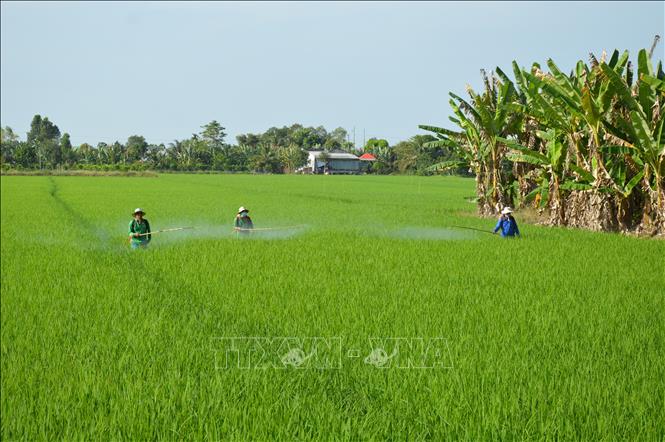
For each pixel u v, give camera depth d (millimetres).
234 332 7062
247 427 4602
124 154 136000
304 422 4676
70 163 135375
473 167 25578
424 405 4949
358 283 9953
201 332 7062
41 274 10891
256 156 125750
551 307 8258
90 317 7887
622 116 19812
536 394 5051
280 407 4891
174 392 5207
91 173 92375
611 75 17641
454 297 8898
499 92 23766
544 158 21281
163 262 12031
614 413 4707
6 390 5367
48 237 16656
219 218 23266
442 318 7645
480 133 24844
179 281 10164
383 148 134250
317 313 7875
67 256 12938
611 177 19578
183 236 16766
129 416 4789
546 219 22359
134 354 6340
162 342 6699
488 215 24984
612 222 19734
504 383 5301
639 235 18703
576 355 6160
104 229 19109
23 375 5750
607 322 7449
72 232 17938
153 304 8508
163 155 130750
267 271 11062
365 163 124250
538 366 5789
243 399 5086
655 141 17953
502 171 25031
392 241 15391
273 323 7438
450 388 5188
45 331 7246
